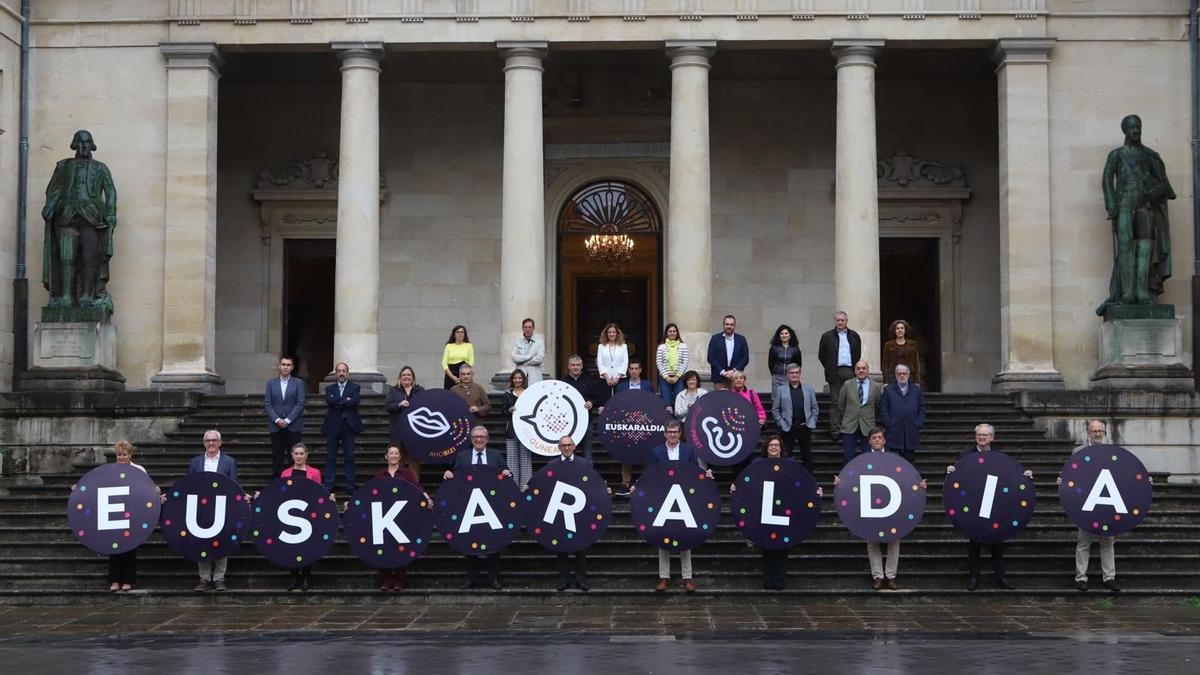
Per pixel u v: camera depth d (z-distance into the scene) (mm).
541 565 25406
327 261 39781
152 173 34594
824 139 39344
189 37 34562
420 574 25109
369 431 31188
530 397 26938
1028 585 24766
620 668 17641
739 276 39094
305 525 24328
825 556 25234
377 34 34312
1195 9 33969
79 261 33844
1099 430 24266
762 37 34000
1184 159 34031
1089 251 33844
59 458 32344
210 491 24359
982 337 38875
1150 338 32719
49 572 25719
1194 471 31641
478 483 24203
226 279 39406
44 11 34875
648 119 39156
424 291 39312
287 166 39406
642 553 25719
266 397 27969
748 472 24125
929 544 25688
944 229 39094
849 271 33562
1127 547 25938
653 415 26906
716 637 20375
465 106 39625
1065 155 34062
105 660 18531
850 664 17859
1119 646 19406
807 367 38906
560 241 39750
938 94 39281
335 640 20250
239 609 23719
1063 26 34188
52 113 34781
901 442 27203
